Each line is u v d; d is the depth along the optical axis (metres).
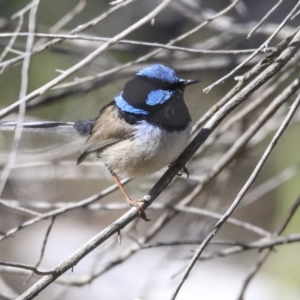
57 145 11.62
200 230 10.71
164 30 15.04
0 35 7.22
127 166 8.61
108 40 7.20
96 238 6.98
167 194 11.42
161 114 8.11
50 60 14.19
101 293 15.59
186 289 16.30
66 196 16.09
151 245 8.87
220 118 7.89
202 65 11.62
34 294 6.64
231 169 11.27
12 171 12.02
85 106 13.40
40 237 18.12
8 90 13.88
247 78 7.79
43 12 14.40
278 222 14.12
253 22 11.82
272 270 14.40
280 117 11.91
